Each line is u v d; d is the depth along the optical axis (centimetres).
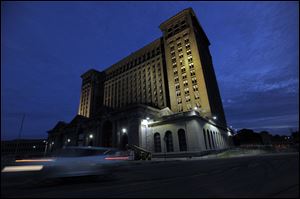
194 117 4125
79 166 918
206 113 6088
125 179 1019
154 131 4828
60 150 1054
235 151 4566
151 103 8125
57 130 8425
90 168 940
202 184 815
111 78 11181
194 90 6669
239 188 706
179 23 8238
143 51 9762
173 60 7769
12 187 793
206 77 7138
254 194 612
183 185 805
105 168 995
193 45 7275
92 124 6191
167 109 6059
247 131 8781
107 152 1122
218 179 930
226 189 701
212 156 3734
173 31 8288
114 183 895
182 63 7381
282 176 902
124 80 10100
